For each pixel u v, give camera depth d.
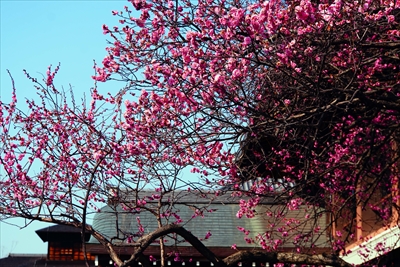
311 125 8.18
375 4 9.12
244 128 8.19
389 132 11.52
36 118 11.02
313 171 11.80
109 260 17.59
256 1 9.91
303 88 8.91
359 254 15.24
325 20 8.25
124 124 9.07
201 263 17.64
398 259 14.00
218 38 8.66
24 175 10.47
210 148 9.64
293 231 15.76
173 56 9.13
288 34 8.23
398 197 13.27
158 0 9.52
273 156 11.76
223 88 7.78
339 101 9.20
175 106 8.87
